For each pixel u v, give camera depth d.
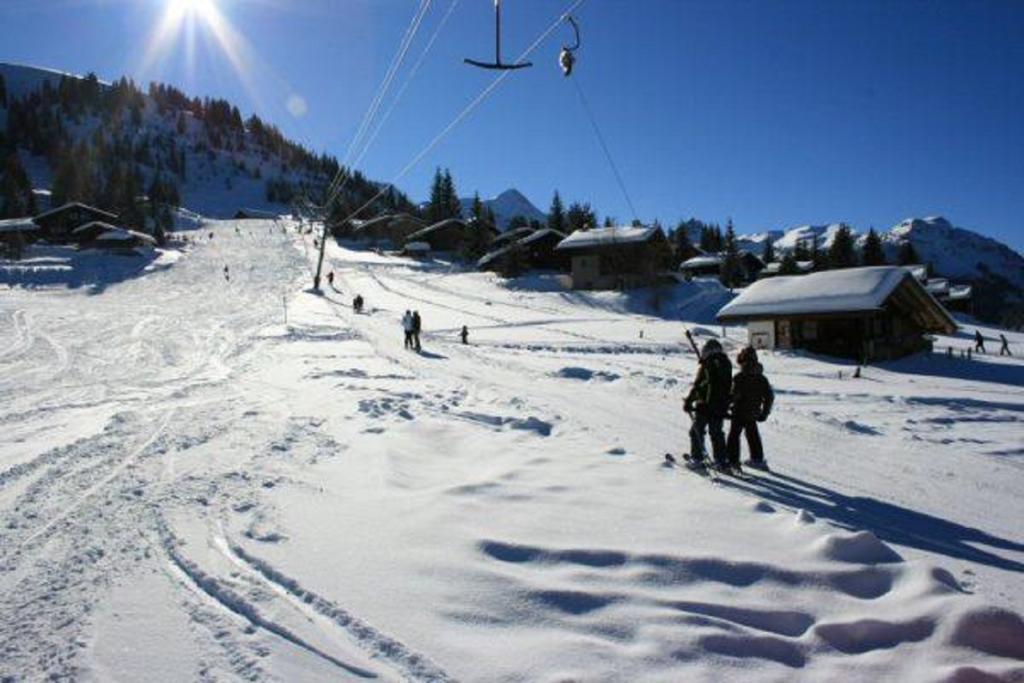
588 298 60.50
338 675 3.73
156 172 197.50
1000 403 18.91
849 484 8.68
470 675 3.70
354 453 9.03
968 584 5.36
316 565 5.17
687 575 4.93
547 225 113.88
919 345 39.25
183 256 81.88
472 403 14.48
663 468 8.23
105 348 27.38
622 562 5.16
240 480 7.70
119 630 4.24
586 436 10.62
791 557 5.23
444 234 104.81
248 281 63.56
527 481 7.51
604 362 26.84
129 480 7.77
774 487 8.42
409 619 4.32
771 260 117.94
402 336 34.25
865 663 3.89
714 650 3.96
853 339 36.50
